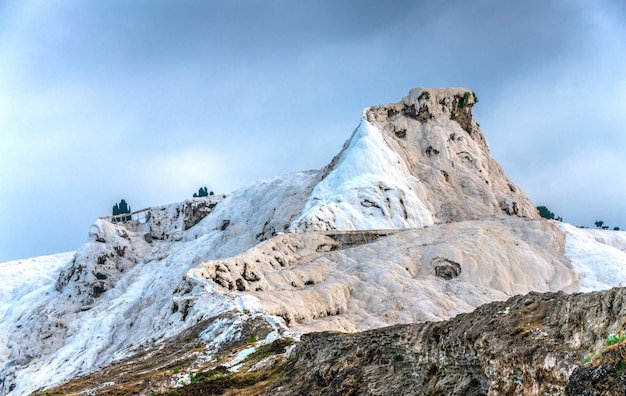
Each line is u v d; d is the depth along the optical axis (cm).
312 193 13550
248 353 4638
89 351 11650
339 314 8756
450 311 9050
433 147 14562
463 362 2400
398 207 12294
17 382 12550
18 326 14700
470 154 14775
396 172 13200
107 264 16100
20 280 17875
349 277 9544
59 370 11481
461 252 10556
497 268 10488
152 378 4516
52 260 18875
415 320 8625
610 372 1700
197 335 6322
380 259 10338
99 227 16875
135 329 11469
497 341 2236
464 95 15750
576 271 11069
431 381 2525
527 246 11375
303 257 10600
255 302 7306
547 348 2034
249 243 14488
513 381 2088
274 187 16688
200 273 8475
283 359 3881
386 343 2938
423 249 10656
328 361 3158
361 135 13862
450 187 13788
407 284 9550
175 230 17512
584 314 2041
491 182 14525
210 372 4291
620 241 12688
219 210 17062
